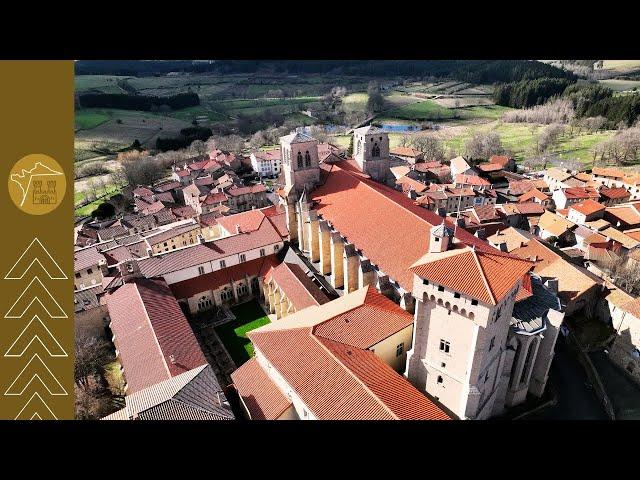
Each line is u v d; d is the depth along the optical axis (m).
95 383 74.00
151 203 176.88
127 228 152.00
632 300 79.88
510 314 56.91
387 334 62.84
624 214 138.50
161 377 62.56
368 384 52.47
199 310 96.62
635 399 71.00
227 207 166.38
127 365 68.44
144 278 89.38
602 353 80.75
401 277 67.62
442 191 166.75
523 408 68.19
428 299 55.72
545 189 178.88
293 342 60.06
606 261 103.69
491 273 51.53
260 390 61.31
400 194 94.50
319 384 53.91
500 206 151.12
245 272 100.19
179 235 133.25
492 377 59.78
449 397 59.12
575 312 89.94
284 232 107.25
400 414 48.44
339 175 95.81
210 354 83.50
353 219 82.62
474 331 52.06
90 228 155.25
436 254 57.56
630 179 169.12
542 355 66.75
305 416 55.16
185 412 49.34
